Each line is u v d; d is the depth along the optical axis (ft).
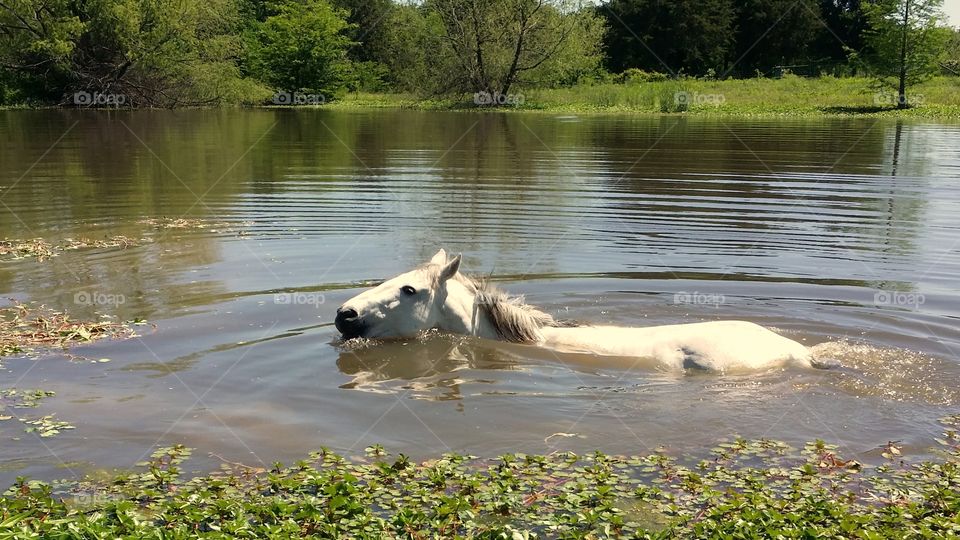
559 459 18.79
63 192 52.29
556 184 55.88
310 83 174.40
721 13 217.15
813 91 166.20
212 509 16.14
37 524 15.21
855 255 36.58
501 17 154.20
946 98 146.61
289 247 37.50
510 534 15.57
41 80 137.59
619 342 25.32
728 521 16.01
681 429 20.40
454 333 26.99
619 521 16.12
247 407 21.25
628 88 167.73
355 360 24.63
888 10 148.05
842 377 23.41
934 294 30.96
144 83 139.54
